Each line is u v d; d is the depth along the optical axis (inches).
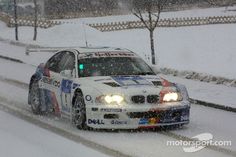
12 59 1219.9
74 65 550.3
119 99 489.1
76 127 520.4
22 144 450.9
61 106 555.2
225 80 842.8
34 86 615.8
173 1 2746.1
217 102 689.0
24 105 673.6
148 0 1152.2
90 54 563.2
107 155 415.8
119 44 1584.6
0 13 2233.0
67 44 1536.7
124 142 463.8
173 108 499.5
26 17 2129.7
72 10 2564.0
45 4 2539.4
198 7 2859.3
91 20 2389.3
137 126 491.2
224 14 2496.3
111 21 2301.9
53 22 2117.4
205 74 889.5
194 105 705.0
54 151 425.4
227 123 571.8
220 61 1205.7
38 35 1793.8
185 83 860.0
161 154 421.1
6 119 577.0
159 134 500.7
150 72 560.4
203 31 2010.3
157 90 500.4
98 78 526.0
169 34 1919.3
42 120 570.9
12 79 919.0
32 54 1267.2
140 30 2071.9
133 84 507.8
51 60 604.7
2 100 708.7
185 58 1275.8
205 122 575.5
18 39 1670.8
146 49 1459.2
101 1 2645.2
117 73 546.0
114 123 489.1
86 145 450.6
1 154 414.0
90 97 496.4
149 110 490.0
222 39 1716.3
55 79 570.6
